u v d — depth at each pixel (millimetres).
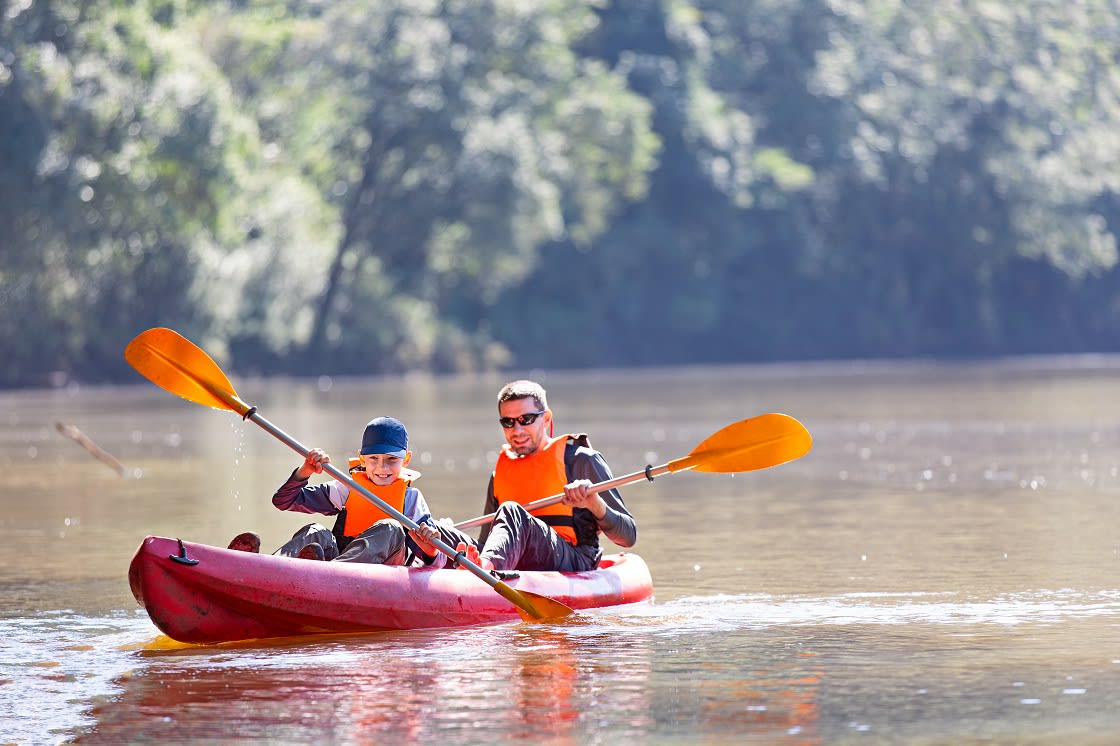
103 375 141000
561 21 188625
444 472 48781
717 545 30281
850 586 24406
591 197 188875
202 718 15789
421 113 163375
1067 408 80188
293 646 19750
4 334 129875
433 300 182750
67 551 30656
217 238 133750
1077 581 24453
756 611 22094
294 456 56969
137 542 31938
